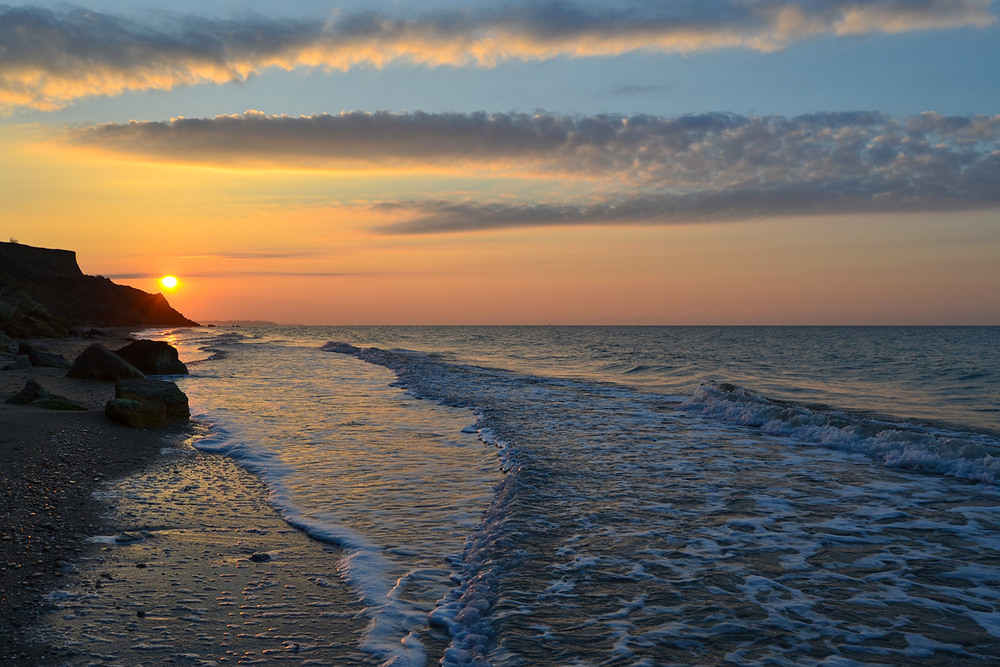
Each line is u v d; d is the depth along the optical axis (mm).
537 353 52094
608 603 5758
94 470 10422
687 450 12805
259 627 5324
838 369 34312
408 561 6859
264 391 22781
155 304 148625
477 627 5320
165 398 15586
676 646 4957
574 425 15758
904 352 52469
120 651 4852
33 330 56531
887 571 6578
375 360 40094
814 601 5828
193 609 5629
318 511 8641
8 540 7121
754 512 8609
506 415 17203
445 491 9703
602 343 74562
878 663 4711
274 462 11516
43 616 5406
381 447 12961
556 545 7250
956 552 7145
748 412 16625
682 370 33938
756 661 4723
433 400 20656
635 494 9453
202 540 7445
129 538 7398
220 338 79188
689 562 6773
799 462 11766
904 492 9688
